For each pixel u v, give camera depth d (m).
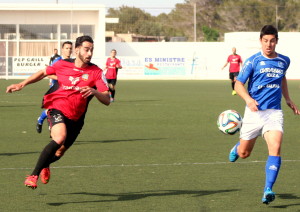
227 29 146.38
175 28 147.38
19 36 85.75
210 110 34.22
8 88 12.03
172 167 15.80
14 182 13.77
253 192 12.84
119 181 13.94
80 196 12.42
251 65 12.08
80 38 12.06
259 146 19.88
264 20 143.62
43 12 85.81
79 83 12.13
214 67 87.12
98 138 21.88
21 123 26.89
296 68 89.62
